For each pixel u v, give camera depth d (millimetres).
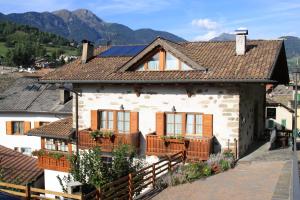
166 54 19859
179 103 19375
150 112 20016
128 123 20672
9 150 27250
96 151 15844
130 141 19484
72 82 20969
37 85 35344
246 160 18234
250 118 21297
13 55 119875
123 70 20406
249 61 18984
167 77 18750
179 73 19016
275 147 21641
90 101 21500
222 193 13875
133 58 20109
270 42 21297
